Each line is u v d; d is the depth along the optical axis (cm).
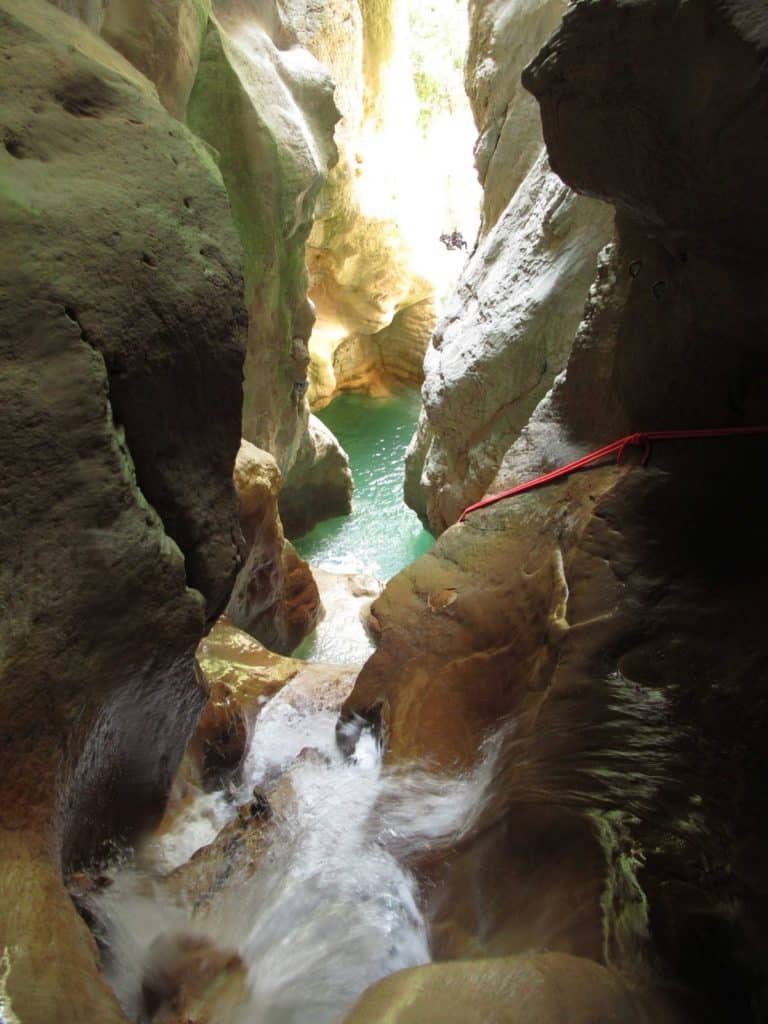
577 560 312
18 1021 131
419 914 237
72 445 194
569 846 223
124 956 210
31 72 228
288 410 818
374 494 1011
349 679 446
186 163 245
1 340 190
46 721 180
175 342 224
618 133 285
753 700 244
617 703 259
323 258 1138
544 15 660
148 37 477
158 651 214
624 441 354
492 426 638
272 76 700
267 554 554
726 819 213
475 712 309
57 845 178
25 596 179
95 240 211
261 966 219
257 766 377
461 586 354
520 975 161
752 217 257
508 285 627
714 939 182
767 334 295
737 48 227
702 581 288
